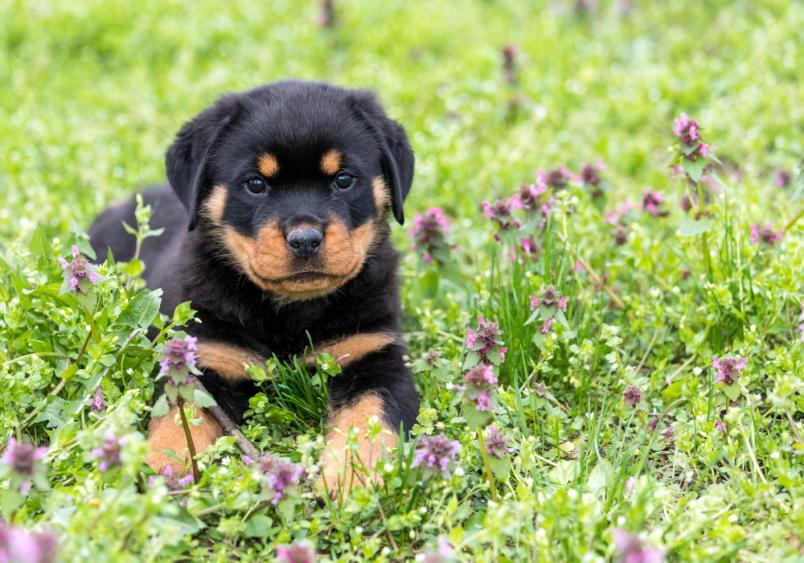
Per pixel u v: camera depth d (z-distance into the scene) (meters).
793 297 1.23
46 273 1.23
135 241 1.37
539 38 2.04
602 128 1.61
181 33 2.09
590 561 1.08
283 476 1.11
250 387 1.24
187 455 1.14
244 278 1.24
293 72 1.87
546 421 1.21
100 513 1.07
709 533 1.11
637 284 1.33
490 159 1.53
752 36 1.91
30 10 2.17
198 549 1.11
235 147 1.24
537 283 1.26
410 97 1.72
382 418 1.20
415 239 1.31
